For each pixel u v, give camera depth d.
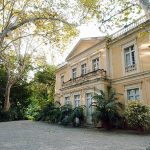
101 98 15.89
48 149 8.50
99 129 15.98
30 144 9.69
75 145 9.30
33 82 36.84
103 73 19.00
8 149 8.59
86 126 18.48
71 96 23.66
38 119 26.20
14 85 33.00
